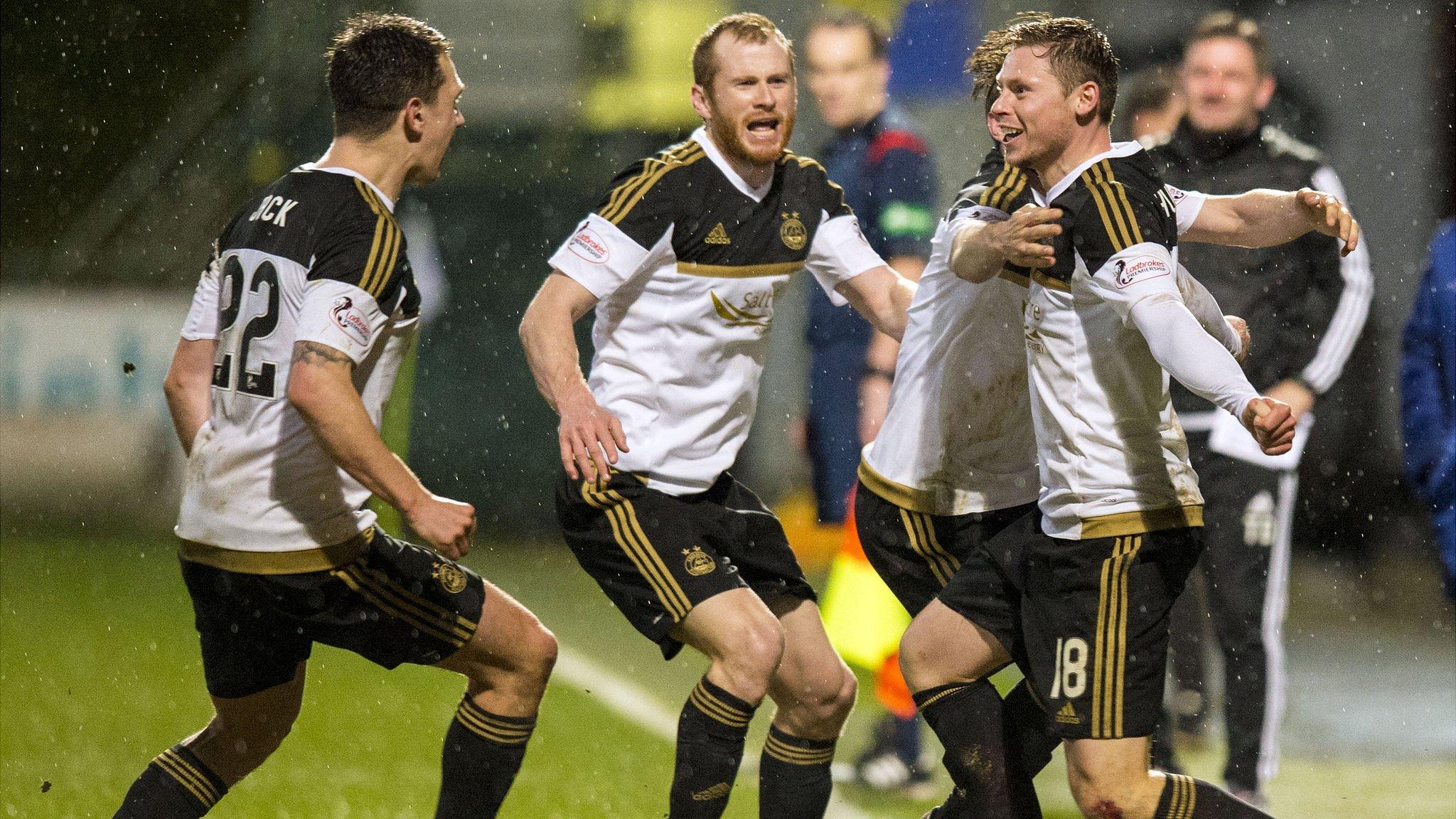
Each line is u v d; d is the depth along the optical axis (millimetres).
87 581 28859
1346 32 38156
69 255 47688
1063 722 10258
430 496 10180
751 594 11195
